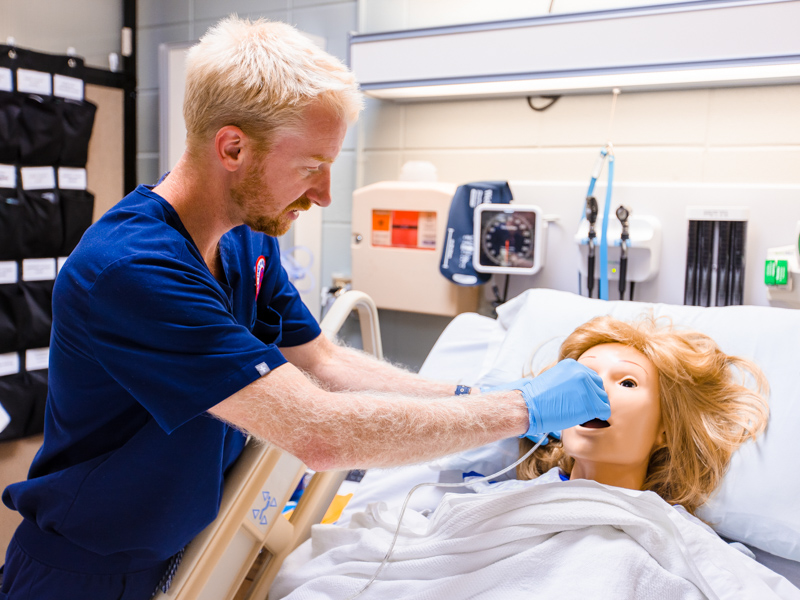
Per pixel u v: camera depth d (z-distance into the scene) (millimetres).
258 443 1112
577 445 1216
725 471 1245
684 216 1689
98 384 963
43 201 2150
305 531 1330
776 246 1605
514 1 1897
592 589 970
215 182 961
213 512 1044
